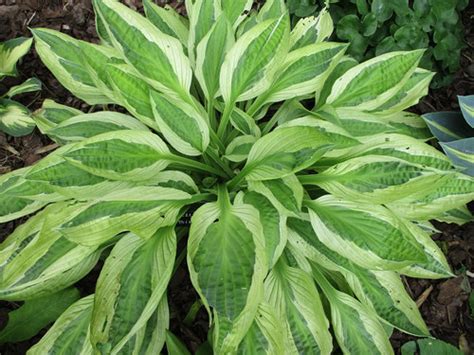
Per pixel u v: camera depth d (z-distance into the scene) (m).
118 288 0.43
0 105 0.64
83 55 0.48
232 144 0.52
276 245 0.42
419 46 0.62
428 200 0.47
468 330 0.61
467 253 0.64
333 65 0.50
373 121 0.51
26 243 0.48
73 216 0.42
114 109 0.69
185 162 0.49
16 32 0.72
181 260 0.56
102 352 0.40
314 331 0.45
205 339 0.58
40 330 0.58
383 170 0.43
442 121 0.60
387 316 0.48
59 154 0.41
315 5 0.64
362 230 0.43
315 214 0.45
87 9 0.73
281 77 0.51
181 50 0.47
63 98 0.70
